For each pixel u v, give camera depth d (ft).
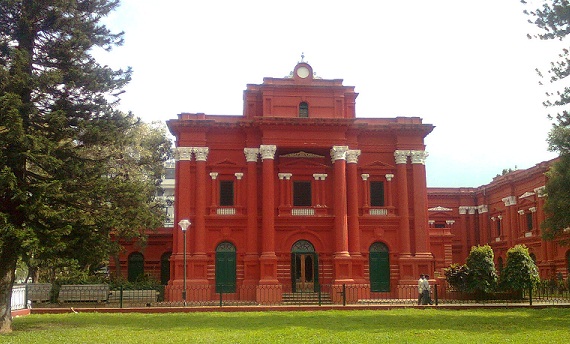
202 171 133.08
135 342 60.75
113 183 78.64
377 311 98.22
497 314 90.53
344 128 133.39
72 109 78.38
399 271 133.80
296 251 134.31
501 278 120.37
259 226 134.00
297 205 136.87
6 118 67.72
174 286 126.21
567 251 158.40
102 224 76.02
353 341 60.34
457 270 122.72
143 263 156.04
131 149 145.18
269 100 135.74
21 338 64.90
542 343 58.49
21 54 72.33
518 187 187.21
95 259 78.89
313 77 139.95
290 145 132.05
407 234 135.23
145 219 81.51
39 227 71.82
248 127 134.92
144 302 115.85
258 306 104.37
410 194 138.41
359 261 131.23
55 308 102.22
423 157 139.13
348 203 134.41
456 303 110.11
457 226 212.43
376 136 140.56
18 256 72.33
